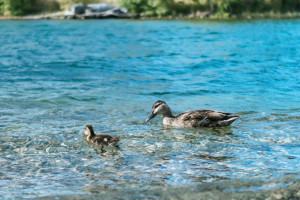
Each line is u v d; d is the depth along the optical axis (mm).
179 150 8281
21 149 8336
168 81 16453
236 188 5742
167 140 9031
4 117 10820
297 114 11188
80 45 28375
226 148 8375
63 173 7055
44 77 17094
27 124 10211
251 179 6297
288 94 13938
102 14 56062
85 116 11094
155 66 20031
